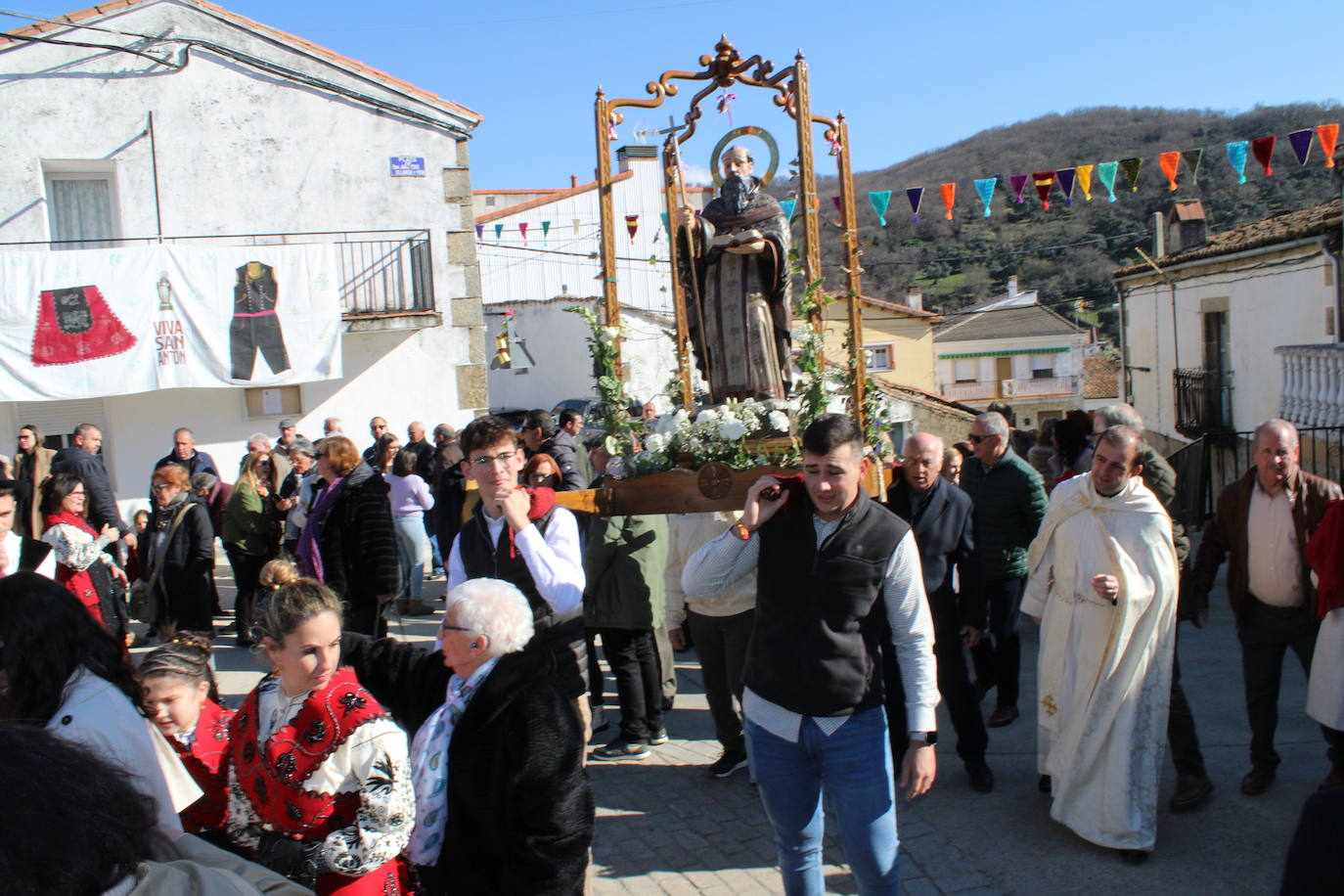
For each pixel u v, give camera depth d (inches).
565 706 108.0
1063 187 363.3
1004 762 207.0
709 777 203.9
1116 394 1653.5
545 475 208.4
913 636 124.6
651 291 1018.7
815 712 123.0
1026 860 165.5
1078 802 168.1
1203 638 284.7
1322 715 170.7
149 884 58.2
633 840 176.7
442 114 534.6
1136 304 836.6
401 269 532.1
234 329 478.3
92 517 321.7
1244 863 160.7
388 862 105.9
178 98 493.0
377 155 526.9
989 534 228.4
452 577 147.8
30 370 451.5
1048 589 179.8
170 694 125.0
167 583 292.0
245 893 60.9
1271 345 594.2
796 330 212.1
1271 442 177.2
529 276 1005.8
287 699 106.7
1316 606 175.5
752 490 127.0
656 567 215.6
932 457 187.6
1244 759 199.0
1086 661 167.2
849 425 123.0
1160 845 167.9
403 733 105.8
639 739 217.9
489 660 107.2
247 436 512.4
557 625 140.3
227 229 504.1
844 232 212.7
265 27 502.3
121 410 490.3
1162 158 346.0
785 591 125.4
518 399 1015.0
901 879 159.9
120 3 480.7
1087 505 170.2
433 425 542.6
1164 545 166.1
